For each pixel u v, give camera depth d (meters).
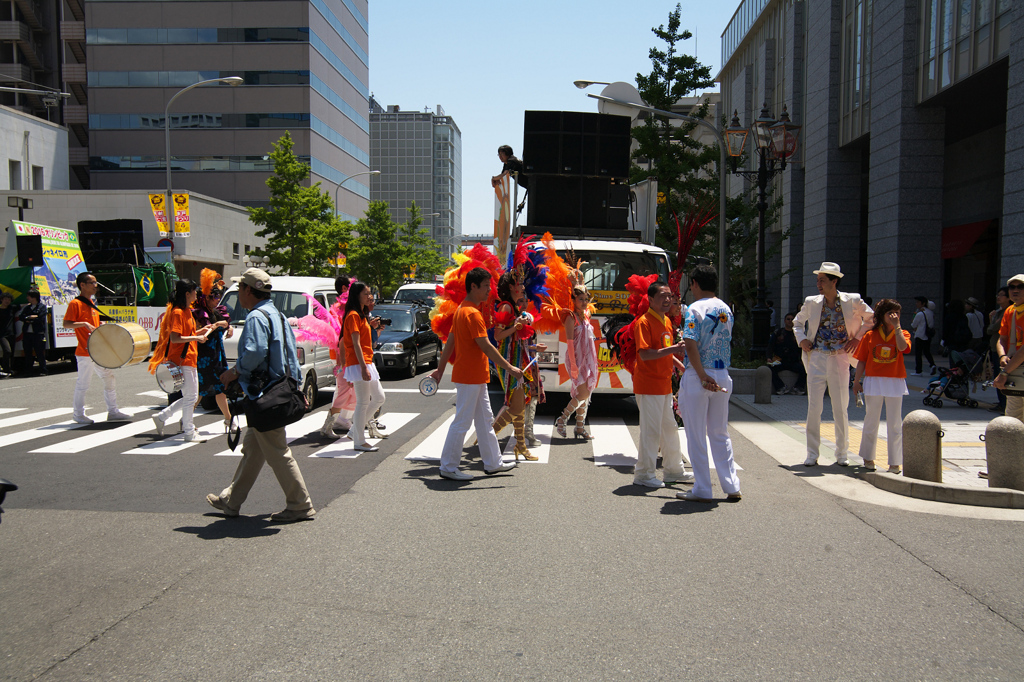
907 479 6.36
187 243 38.88
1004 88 19.38
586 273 10.87
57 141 45.12
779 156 15.10
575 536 5.11
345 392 8.81
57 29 58.03
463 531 5.21
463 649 3.42
